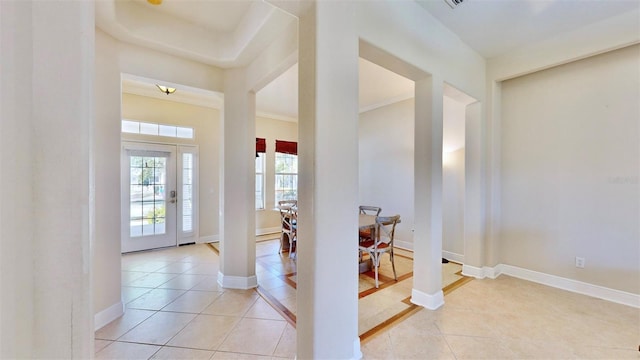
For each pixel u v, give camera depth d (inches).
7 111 18.1
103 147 86.4
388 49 78.1
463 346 74.2
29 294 19.6
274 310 95.2
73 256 21.5
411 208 178.7
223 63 109.7
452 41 105.2
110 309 87.6
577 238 110.0
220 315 91.4
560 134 114.2
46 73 20.2
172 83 102.2
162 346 74.2
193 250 177.3
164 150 181.9
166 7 90.9
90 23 22.6
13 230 18.5
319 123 59.8
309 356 60.6
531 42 112.6
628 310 93.6
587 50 100.0
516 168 127.6
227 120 115.0
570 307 96.3
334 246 62.7
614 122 100.7
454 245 156.3
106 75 86.9
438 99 97.7
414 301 100.9
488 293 109.3
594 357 69.2
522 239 126.1
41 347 20.3
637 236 96.4
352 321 66.6
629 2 86.2
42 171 20.1
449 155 159.3
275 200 242.5
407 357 69.6
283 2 59.1
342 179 64.2
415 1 86.5
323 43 60.5
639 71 95.0
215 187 205.0
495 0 85.4
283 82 152.6
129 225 169.9
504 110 131.5
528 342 75.8
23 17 19.1
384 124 196.7
